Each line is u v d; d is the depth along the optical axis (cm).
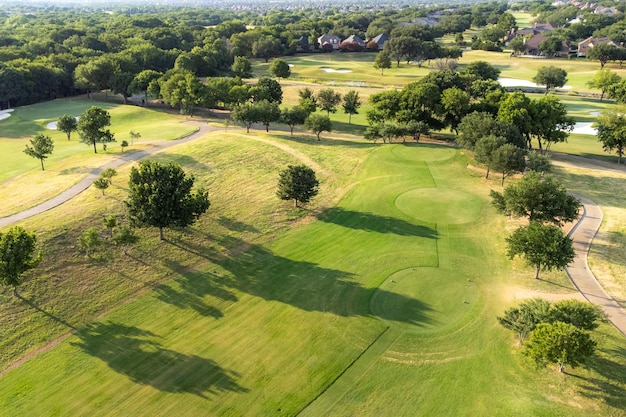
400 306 3988
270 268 4538
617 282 4262
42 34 18938
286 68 14638
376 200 6156
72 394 3031
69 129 8281
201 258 4641
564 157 8150
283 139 8681
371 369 3288
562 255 3912
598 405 2945
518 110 7712
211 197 5934
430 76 10681
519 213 4866
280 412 2927
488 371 3250
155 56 15175
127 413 2906
